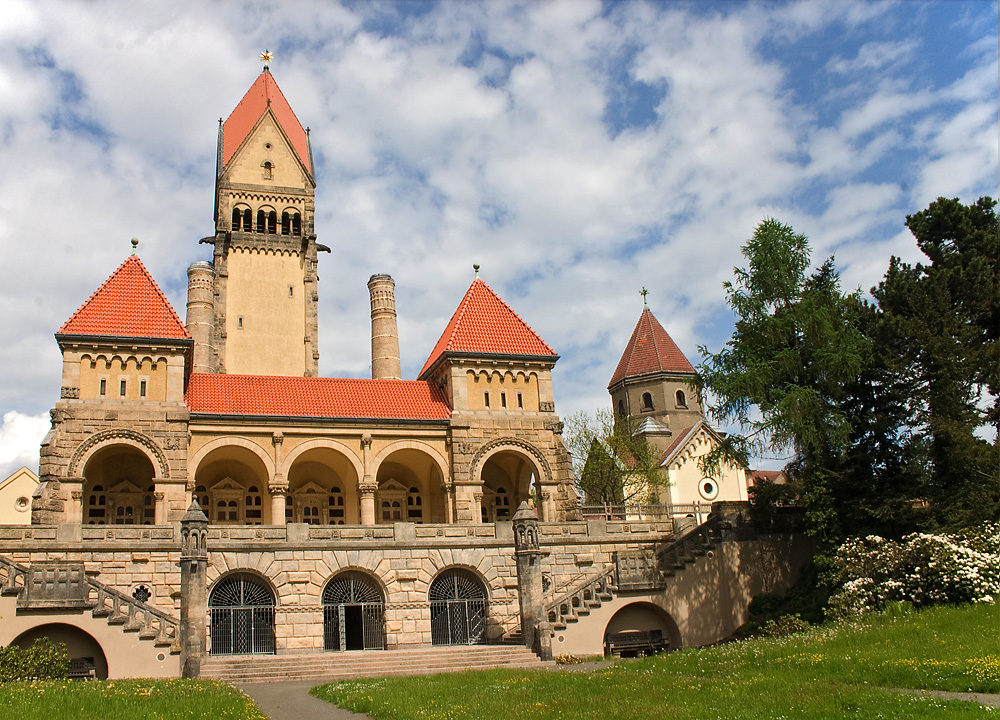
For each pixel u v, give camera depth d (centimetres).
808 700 1942
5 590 3297
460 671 3170
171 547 3956
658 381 8681
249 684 3175
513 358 5772
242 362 7412
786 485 4462
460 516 5400
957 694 1988
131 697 2297
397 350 7419
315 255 7862
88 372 4909
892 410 4131
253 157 7950
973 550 3200
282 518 5172
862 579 3453
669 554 4444
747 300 4494
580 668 3159
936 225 4434
